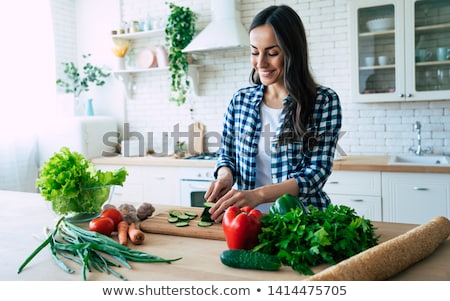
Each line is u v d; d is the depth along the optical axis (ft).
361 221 3.67
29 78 13.92
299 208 3.99
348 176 10.06
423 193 9.36
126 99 15.37
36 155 14.34
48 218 5.67
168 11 14.33
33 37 14.02
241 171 6.16
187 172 12.09
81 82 14.90
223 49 12.20
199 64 13.89
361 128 11.84
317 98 5.62
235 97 6.36
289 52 5.29
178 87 13.28
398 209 9.62
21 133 13.78
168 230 4.69
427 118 11.15
